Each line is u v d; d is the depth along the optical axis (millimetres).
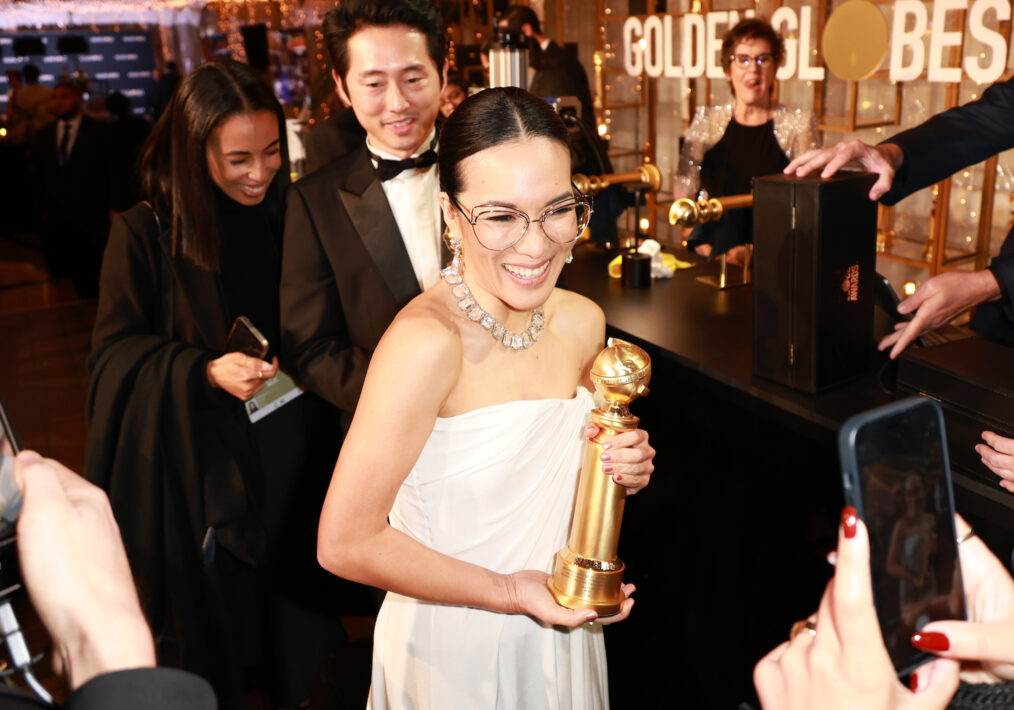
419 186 1970
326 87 2340
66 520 759
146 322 2133
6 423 909
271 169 2076
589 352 1430
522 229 1110
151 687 702
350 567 1195
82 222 6609
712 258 2736
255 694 2529
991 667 757
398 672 1416
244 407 2168
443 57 1910
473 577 1243
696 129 3438
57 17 14000
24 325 6113
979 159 2080
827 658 705
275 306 2238
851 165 1851
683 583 2162
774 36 3105
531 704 1386
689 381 1995
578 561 1230
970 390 1445
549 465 1300
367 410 1162
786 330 1758
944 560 750
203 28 12367
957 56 3688
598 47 5398
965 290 1712
